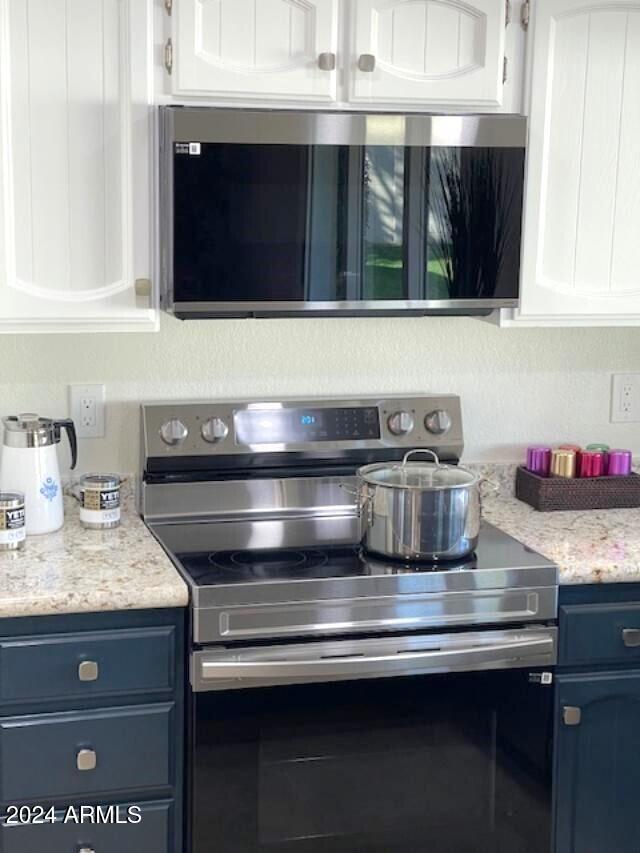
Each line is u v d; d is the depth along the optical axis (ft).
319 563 8.34
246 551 8.63
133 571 8.00
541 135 8.93
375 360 10.09
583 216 9.14
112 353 9.55
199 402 9.52
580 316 9.27
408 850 8.42
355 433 9.68
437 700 8.27
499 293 8.93
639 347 10.61
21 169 8.24
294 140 8.29
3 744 7.66
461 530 8.37
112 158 8.37
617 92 9.04
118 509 9.09
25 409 9.47
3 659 7.56
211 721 7.88
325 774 8.16
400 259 8.67
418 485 8.37
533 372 10.42
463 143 8.59
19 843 7.82
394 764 8.29
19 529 8.38
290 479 9.58
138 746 7.89
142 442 9.34
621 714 8.71
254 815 8.07
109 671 7.74
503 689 8.41
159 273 8.57
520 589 8.27
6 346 9.36
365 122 8.39
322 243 8.51
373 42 8.55
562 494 9.87
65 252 8.40
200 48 8.31
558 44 8.87
